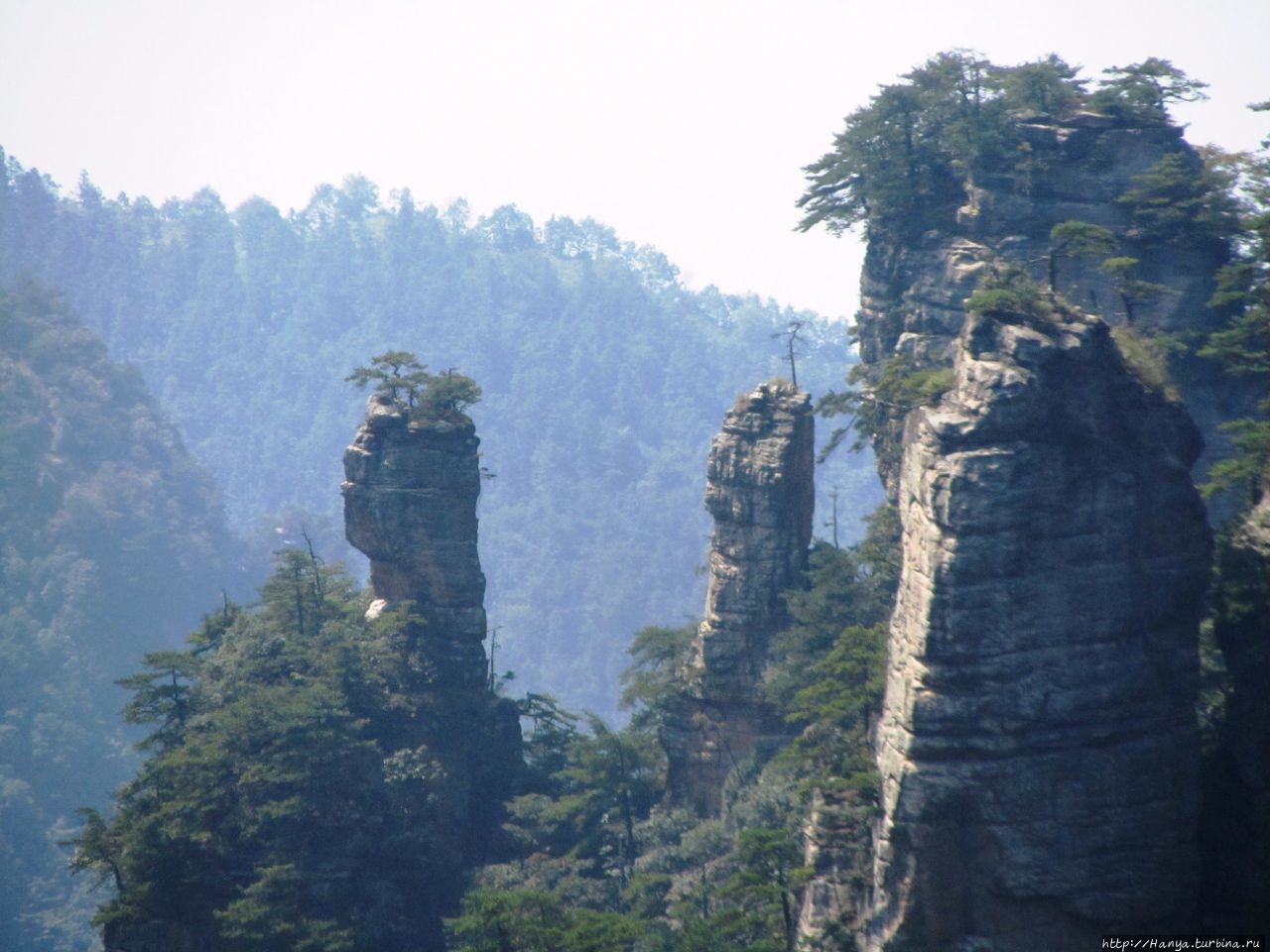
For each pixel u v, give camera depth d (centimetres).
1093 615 15088
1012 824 15062
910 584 15538
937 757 15150
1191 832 15375
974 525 14962
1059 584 15050
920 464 15438
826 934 16288
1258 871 15550
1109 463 15175
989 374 15088
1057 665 15038
